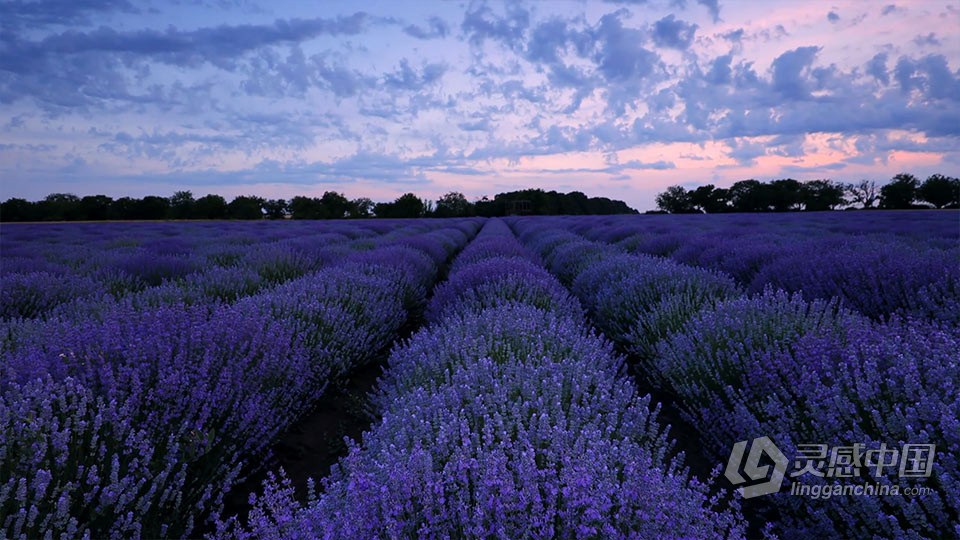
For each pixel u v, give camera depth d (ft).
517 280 21.40
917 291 16.52
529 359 10.74
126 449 7.96
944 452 6.87
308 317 15.75
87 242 55.01
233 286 21.30
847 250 23.68
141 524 7.34
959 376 7.72
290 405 11.97
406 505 5.83
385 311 19.92
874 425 7.89
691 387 12.13
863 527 6.91
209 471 9.15
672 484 6.32
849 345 9.72
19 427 6.93
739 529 6.11
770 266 23.41
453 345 11.61
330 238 56.03
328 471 11.42
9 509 6.31
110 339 10.27
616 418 8.46
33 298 19.61
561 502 6.07
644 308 19.34
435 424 7.84
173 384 9.23
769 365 10.05
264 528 5.53
